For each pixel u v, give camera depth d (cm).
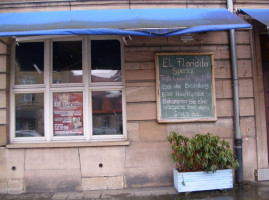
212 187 434
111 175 471
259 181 493
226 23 385
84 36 500
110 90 502
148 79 484
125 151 475
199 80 489
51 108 492
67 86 495
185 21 397
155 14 445
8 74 487
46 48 497
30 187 466
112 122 501
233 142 493
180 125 484
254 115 504
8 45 486
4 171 466
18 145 464
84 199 427
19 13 463
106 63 507
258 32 516
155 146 478
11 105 489
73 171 468
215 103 487
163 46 490
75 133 495
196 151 430
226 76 500
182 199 416
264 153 502
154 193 444
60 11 474
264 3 516
